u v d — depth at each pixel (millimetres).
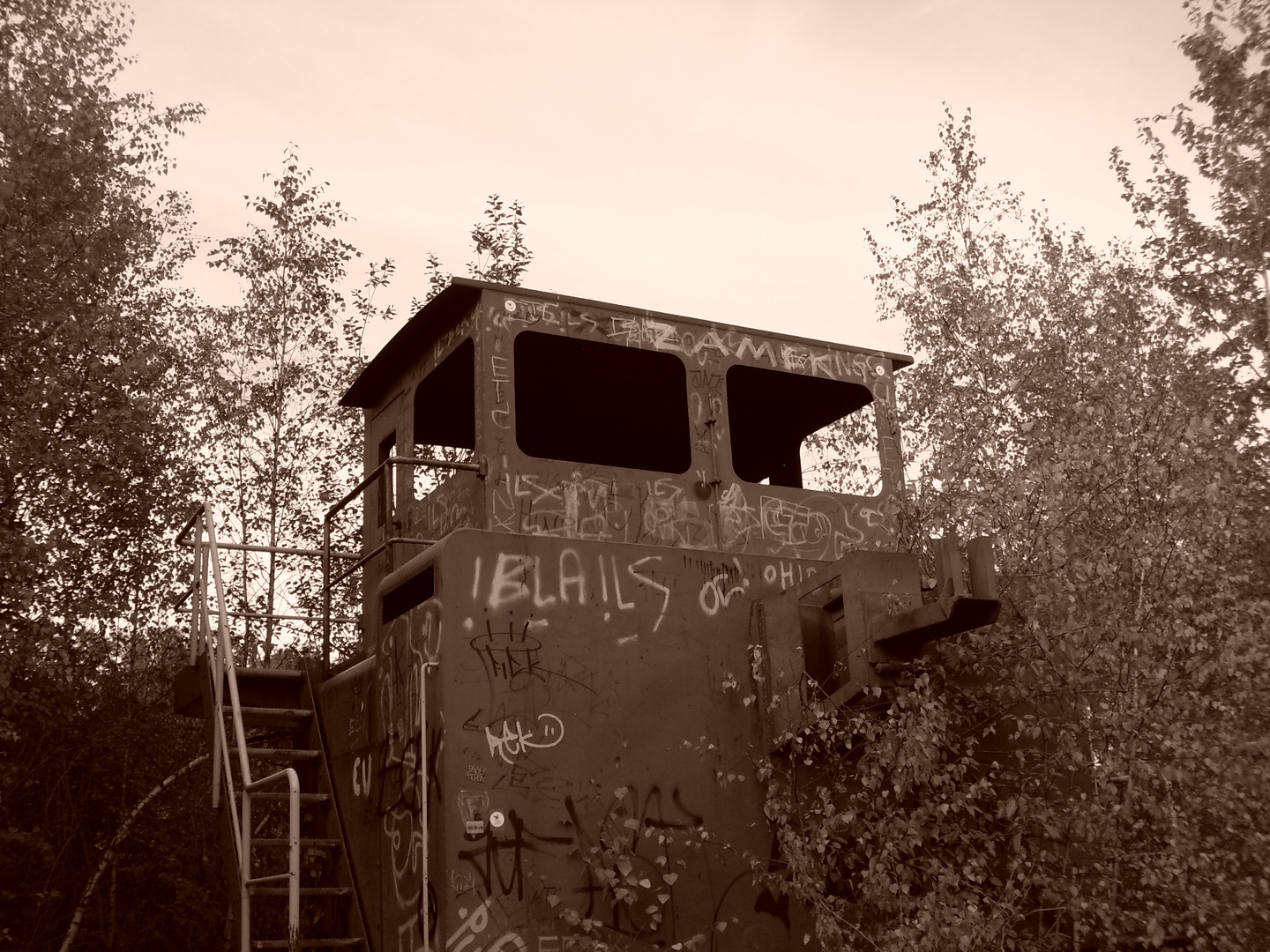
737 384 9836
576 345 9414
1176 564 7621
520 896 6422
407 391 9234
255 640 14648
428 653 6863
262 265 16047
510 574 6988
